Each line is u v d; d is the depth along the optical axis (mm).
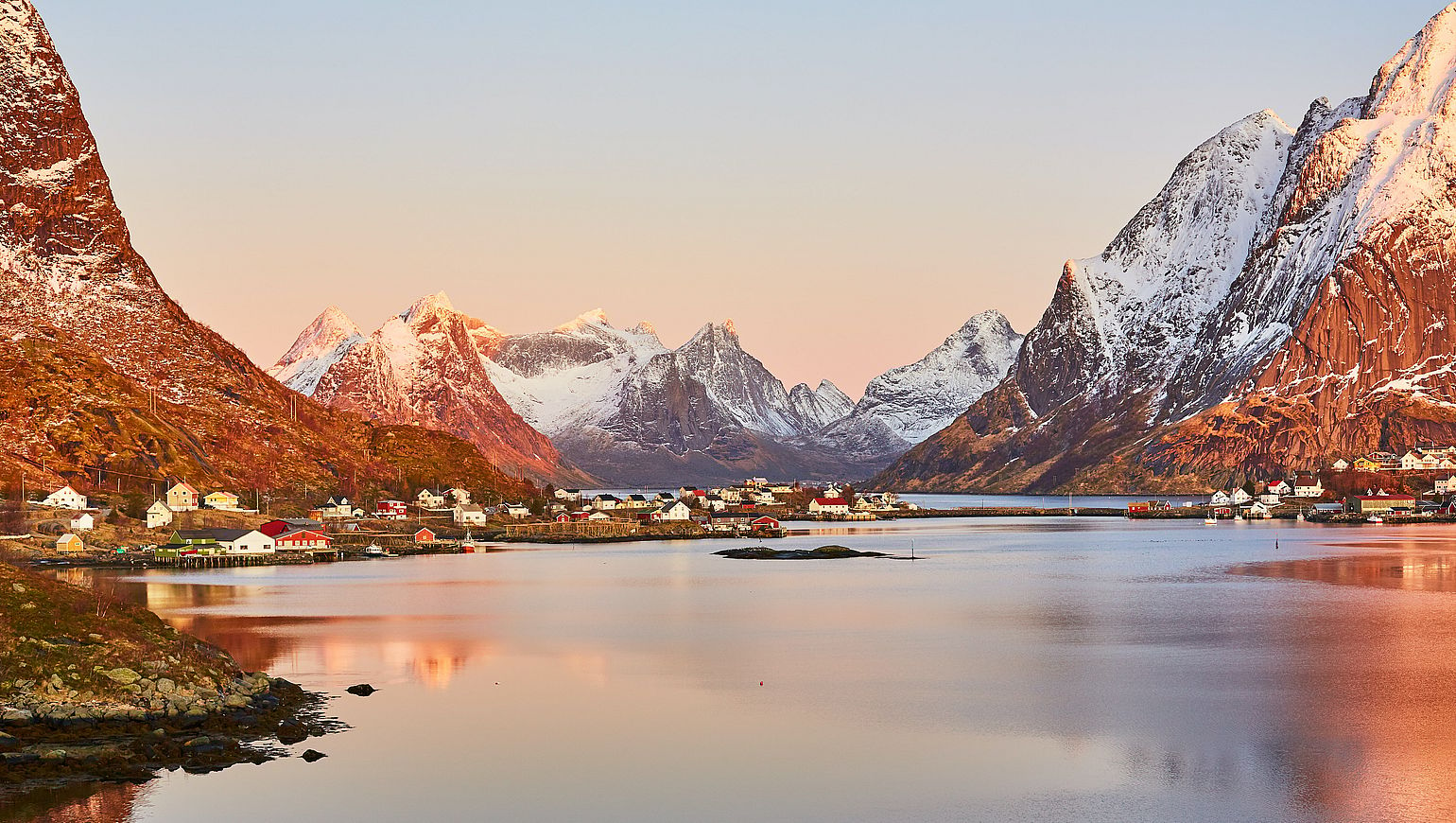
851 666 114625
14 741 79250
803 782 77438
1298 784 76438
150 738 81500
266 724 87812
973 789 76188
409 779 77000
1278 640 127125
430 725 90375
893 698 100375
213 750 80312
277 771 77625
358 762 80125
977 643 127750
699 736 88062
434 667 113312
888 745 85750
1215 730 89188
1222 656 118312
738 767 80625
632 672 111688
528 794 74938
